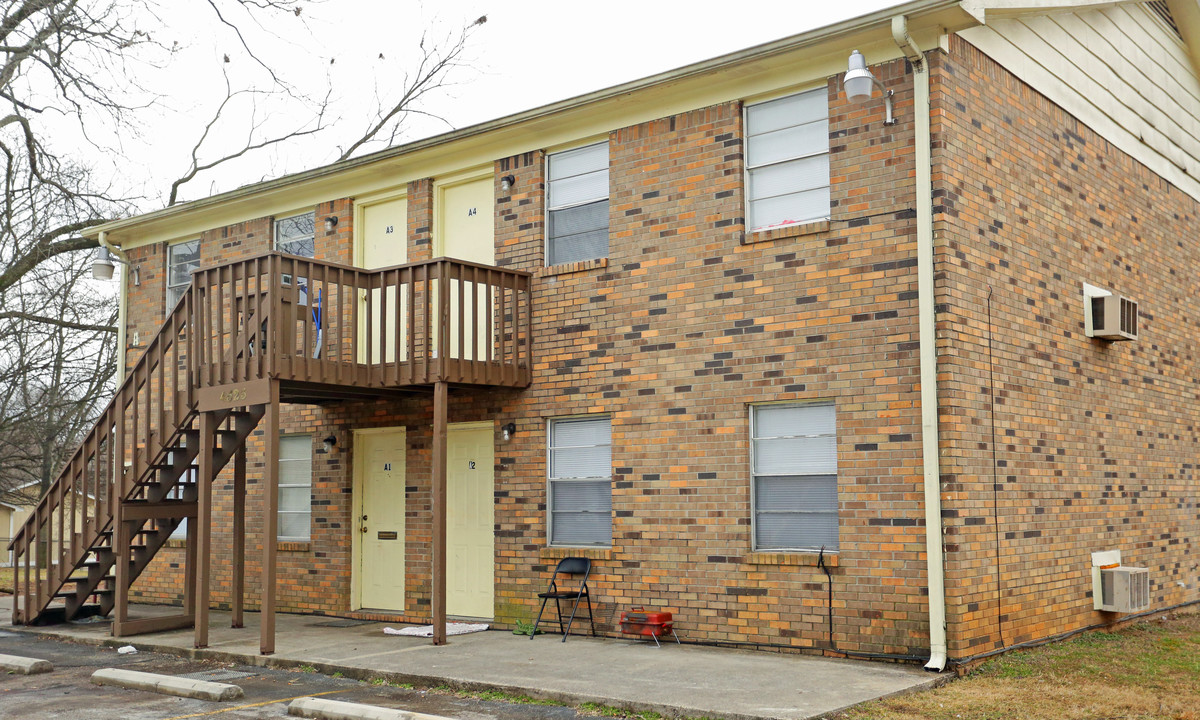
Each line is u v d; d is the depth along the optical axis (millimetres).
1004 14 10281
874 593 9297
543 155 12227
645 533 10836
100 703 8359
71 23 16062
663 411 10836
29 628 12859
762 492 10273
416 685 8852
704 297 10664
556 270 11820
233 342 10852
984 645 9133
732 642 10117
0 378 24094
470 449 12570
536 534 11688
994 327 9703
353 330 11195
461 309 11039
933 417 8953
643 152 11273
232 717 7773
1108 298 11281
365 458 13664
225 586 14766
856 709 7398
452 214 13156
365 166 13391
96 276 15930
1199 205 14602
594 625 11094
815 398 9852
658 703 7531
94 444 12727
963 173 9461
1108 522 11375
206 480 11023
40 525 13164
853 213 9742
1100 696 7879
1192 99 14805
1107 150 12188
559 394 11672
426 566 12656
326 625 12555
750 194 10617
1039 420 10281
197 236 15953
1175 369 13328
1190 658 9508
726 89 10695
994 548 9391
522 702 8094
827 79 10078
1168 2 14148
